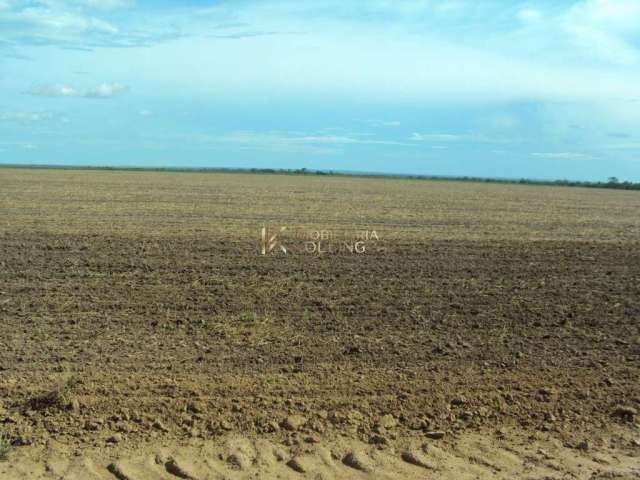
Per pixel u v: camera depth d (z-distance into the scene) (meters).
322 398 8.57
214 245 22.39
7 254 19.45
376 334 11.73
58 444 7.22
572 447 7.59
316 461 7.07
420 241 25.23
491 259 21.05
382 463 7.08
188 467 6.82
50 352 10.15
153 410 8.05
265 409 8.20
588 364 10.33
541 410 8.51
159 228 27.25
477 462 7.18
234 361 9.96
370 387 8.99
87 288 14.99
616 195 89.38
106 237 23.77
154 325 11.98
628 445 7.68
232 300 14.13
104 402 8.19
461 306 14.09
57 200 43.03
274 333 11.62
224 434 7.59
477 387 9.12
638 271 19.52
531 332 12.22
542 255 22.31
